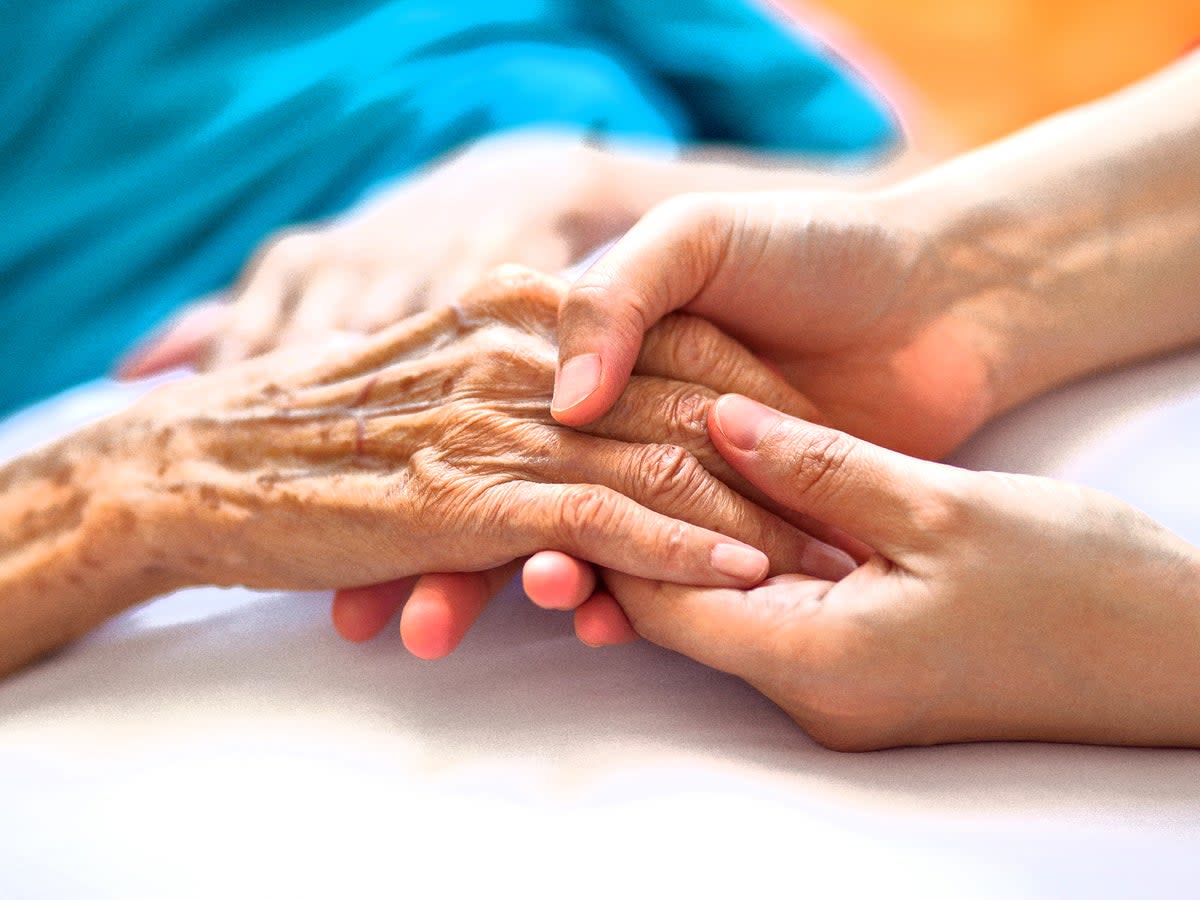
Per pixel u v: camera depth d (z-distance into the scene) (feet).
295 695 1.73
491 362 1.74
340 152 2.44
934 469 1.61
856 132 2.84
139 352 2.31
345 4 2.57
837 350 1.83
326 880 1.54
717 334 1.74
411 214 2.24
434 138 2.47
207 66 2.48
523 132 2.48
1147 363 1.92
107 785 1.65
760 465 1.64
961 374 1.84
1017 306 1.85
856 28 4.42
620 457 1.69
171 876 1.56
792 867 1.51
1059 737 1.65
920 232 1.82
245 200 2.42
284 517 1.75
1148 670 1.60
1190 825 1.54
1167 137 1.90
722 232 1.72
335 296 2.12
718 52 2.79
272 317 2.11
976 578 1.57
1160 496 1.76
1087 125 1.93
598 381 1.66
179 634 1.84
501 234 2.19
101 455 1.83
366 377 1.78
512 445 1.71
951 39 4.33
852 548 1.72
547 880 1.51
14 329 2.35
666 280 1.69
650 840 1.54
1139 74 4.09
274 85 2.46
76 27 2.42
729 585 1.64
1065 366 1.89
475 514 1.68
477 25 2.60
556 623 1.80
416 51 2.52
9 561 1.82
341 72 2.47
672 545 1.63
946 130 4.02
